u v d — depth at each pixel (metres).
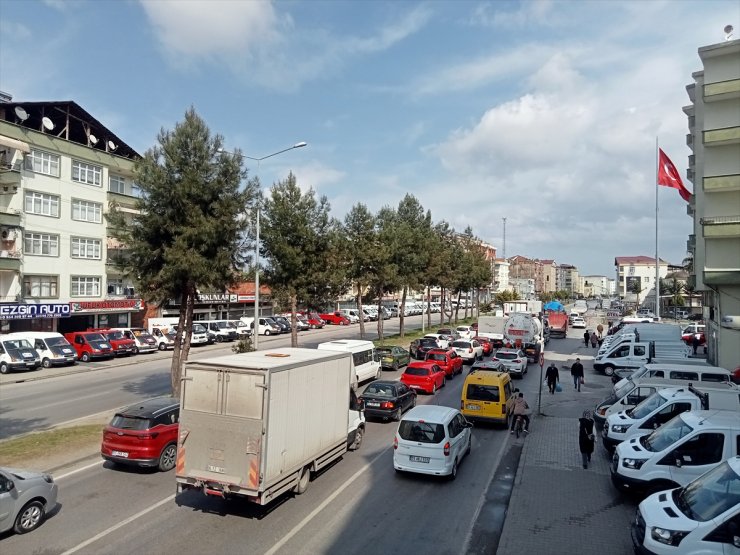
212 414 9.84
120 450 12.30
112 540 8.97
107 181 41.47
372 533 9.49
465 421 14.45
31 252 35.44
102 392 23.52
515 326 36.75
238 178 18.92
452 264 58.94
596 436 16.89
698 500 7.97
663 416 13.74
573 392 25.25
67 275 38.00
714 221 27.84
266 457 9.62
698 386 15.69
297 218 28.17
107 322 42.97
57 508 10.34
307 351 12.95
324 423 12.12
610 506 10.89
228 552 8.60
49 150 36.62
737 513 7.17
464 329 46.31
